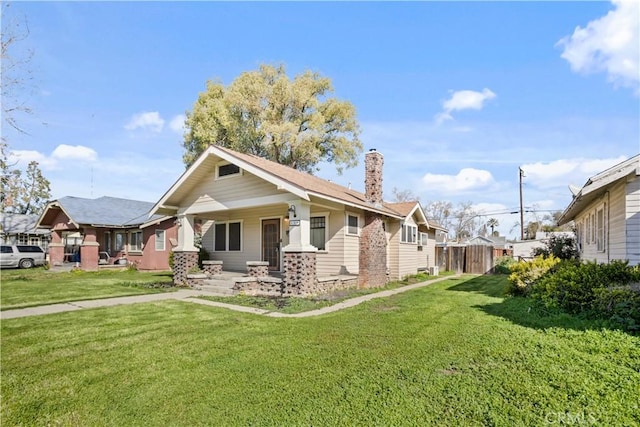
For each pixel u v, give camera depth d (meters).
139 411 3.40
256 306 8.59
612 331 5.15
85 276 16.88
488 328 5.83
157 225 20.89
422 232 19.64
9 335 5.93
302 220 10.15
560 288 7.07
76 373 4.30
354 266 13.05
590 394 3.35
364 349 4.99
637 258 8.24
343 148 28.83
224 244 15.39
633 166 8.00
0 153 10.61
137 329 6.28
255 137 26.16
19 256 23.00
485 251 20.47
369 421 3.09
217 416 3.27
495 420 3.02
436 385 3.72
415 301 9.14
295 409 3.34
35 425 3.20
